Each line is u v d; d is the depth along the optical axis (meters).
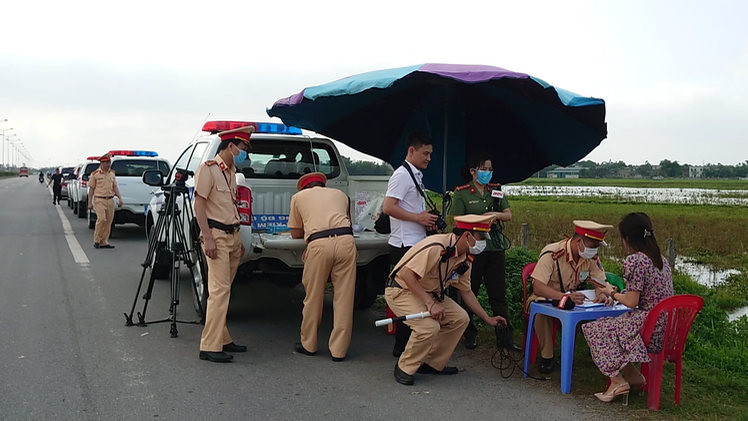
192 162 7.30
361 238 6.08
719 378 5.48
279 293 8.32
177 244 5.96
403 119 7.07
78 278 8.84
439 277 4.86
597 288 5.31
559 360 5.58
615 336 4.53
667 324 4.39
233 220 5.34
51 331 6.04
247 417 4.14
